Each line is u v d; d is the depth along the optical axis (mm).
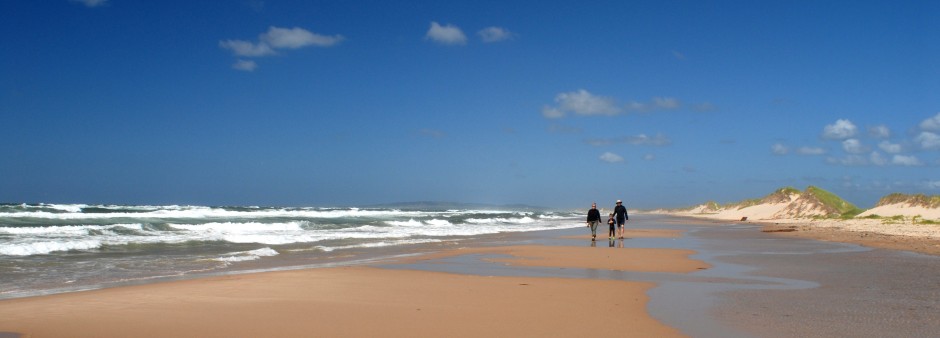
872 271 15188
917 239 28125
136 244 20281
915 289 11906
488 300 10336
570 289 11672
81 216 37750
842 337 7727
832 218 59781
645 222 64562
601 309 9547
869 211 56906
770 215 77375
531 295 10914
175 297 10109
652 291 11508
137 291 10680
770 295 11062
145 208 60000
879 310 9547
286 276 12969
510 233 35875
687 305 9953
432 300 10289
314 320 8508
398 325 8273
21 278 12719
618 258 18750
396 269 15133
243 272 14336
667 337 7715
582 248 22797
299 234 28578
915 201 53500
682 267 16203
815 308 9688
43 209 48250
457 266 16203
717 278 13750
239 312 8961
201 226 31516
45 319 8273
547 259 18359
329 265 16094
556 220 72938
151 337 7426
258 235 25766
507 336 7723
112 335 7492
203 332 7707
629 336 7762
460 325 8328
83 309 8984
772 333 7938
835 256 19500
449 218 60594
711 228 45688
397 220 49438
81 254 17359
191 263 15828
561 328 8180
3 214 35438
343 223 41906
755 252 21219
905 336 7773
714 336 7777
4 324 7938
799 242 26859
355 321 8492
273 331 7824
